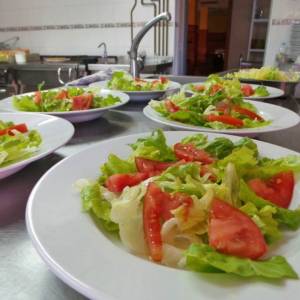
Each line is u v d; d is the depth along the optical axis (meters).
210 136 0.62
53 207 0.37
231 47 4.48
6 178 0.52
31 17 3.25
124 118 0.90
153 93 1.06
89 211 0.37
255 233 0.33
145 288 0.25
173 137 0.62
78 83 1.35
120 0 2.81
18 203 0.45
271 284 0.25
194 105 0.87
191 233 0.35
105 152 0.54
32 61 2.84
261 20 3.35
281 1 2.75
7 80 2.58
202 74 5.48
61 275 0.26
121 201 0.37
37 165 0.57
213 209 0.36
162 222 0.37
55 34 3.21
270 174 0.47
